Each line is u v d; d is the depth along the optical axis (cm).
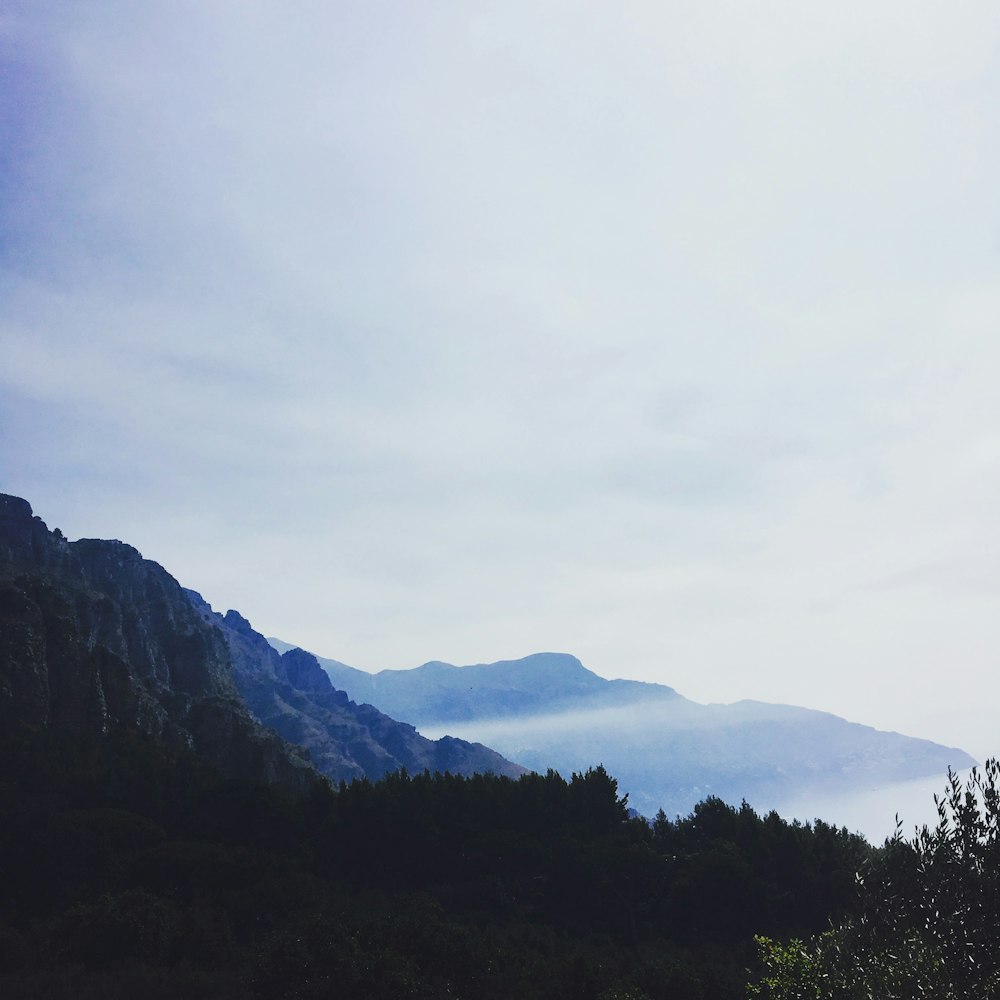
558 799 7988
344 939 3559
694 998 3606
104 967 4069
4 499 13288
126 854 5803
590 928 5700
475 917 5519
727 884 5944
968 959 2281
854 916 2831
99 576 13950
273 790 7594
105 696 9888
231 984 3784
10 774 7150
